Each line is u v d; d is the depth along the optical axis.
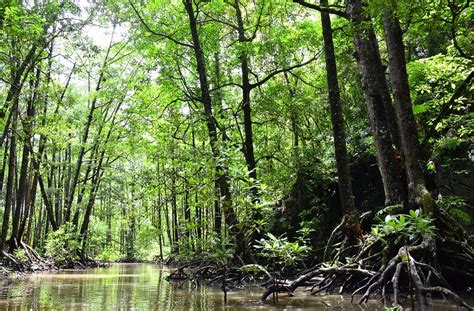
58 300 6.62
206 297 7.02
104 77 21.45
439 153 8.94
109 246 32.06
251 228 8.21
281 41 15.20
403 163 7.95
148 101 18.94
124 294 7.57
